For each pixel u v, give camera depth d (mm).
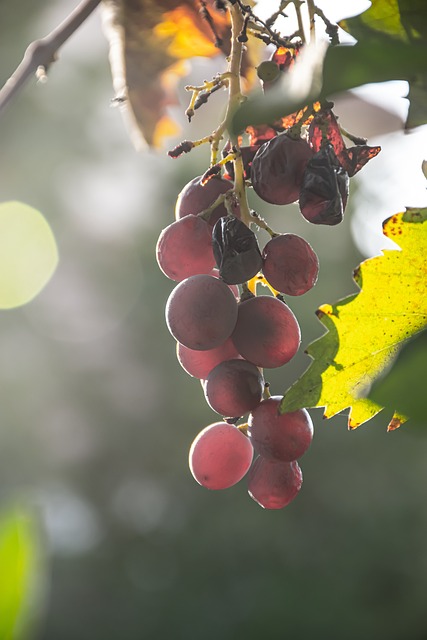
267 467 1127
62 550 12023
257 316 1094
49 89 12633
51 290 13578
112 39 1415
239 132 532
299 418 1096
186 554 12055
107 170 13242
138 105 1479
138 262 13531
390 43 509
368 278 955
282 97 529
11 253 13461
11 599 703
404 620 11164
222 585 11750
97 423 13102
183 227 1115
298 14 1013
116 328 13477
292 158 1013
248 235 1044
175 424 12969
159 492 12734
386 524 11688
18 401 13102
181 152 1101
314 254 1101
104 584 12094
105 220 13531
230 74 1073
